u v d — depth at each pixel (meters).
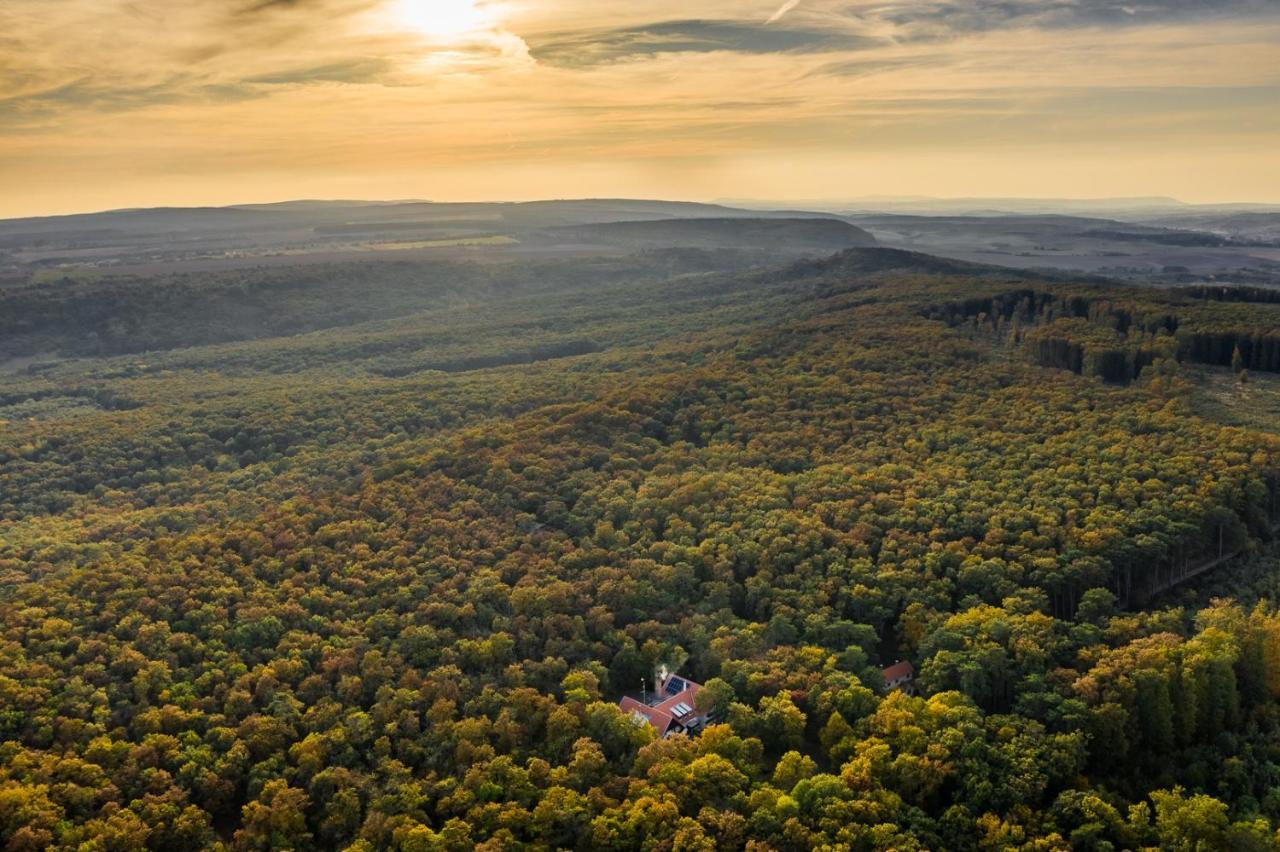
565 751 110.00
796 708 114.31
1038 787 99.38
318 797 103.25
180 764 106.19
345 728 111.44
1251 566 147.38
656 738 111.62
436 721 113.19
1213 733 114.19
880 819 96.31
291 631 130.75
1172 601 140.75
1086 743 106.31
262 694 118.06
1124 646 120.69
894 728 108.00
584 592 141.38
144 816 98.44
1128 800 105.00
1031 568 137.38
